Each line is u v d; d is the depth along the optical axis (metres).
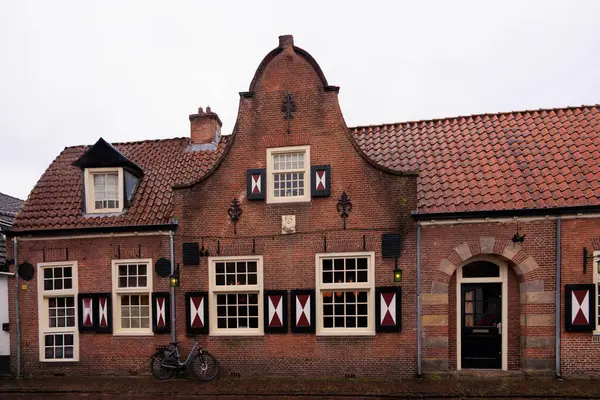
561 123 9.32
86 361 9.10
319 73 8.66
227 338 8.63
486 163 8.70
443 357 7.97
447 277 8.02
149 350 8.91
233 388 7.80
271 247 8.64
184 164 10.46
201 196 8.90
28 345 9.33
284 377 8.37
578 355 7.59
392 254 8.20
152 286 8.98
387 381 7.86
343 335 8.28
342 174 8.50
